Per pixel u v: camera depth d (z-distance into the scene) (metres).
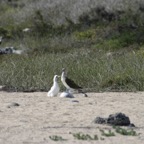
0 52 46.50
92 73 34.16
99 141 20.55
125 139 20.89
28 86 32.91
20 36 55.06
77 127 22.53
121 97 29.70
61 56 40.38
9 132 21.75
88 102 28.08
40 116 24.58
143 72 33.62
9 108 26.42
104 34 50.62
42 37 53.78
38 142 20.33
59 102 28.00
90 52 42.38
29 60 38.91
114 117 23.09
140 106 27.14
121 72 33.84
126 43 47.31
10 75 34.38
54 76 31.14
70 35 52.59
